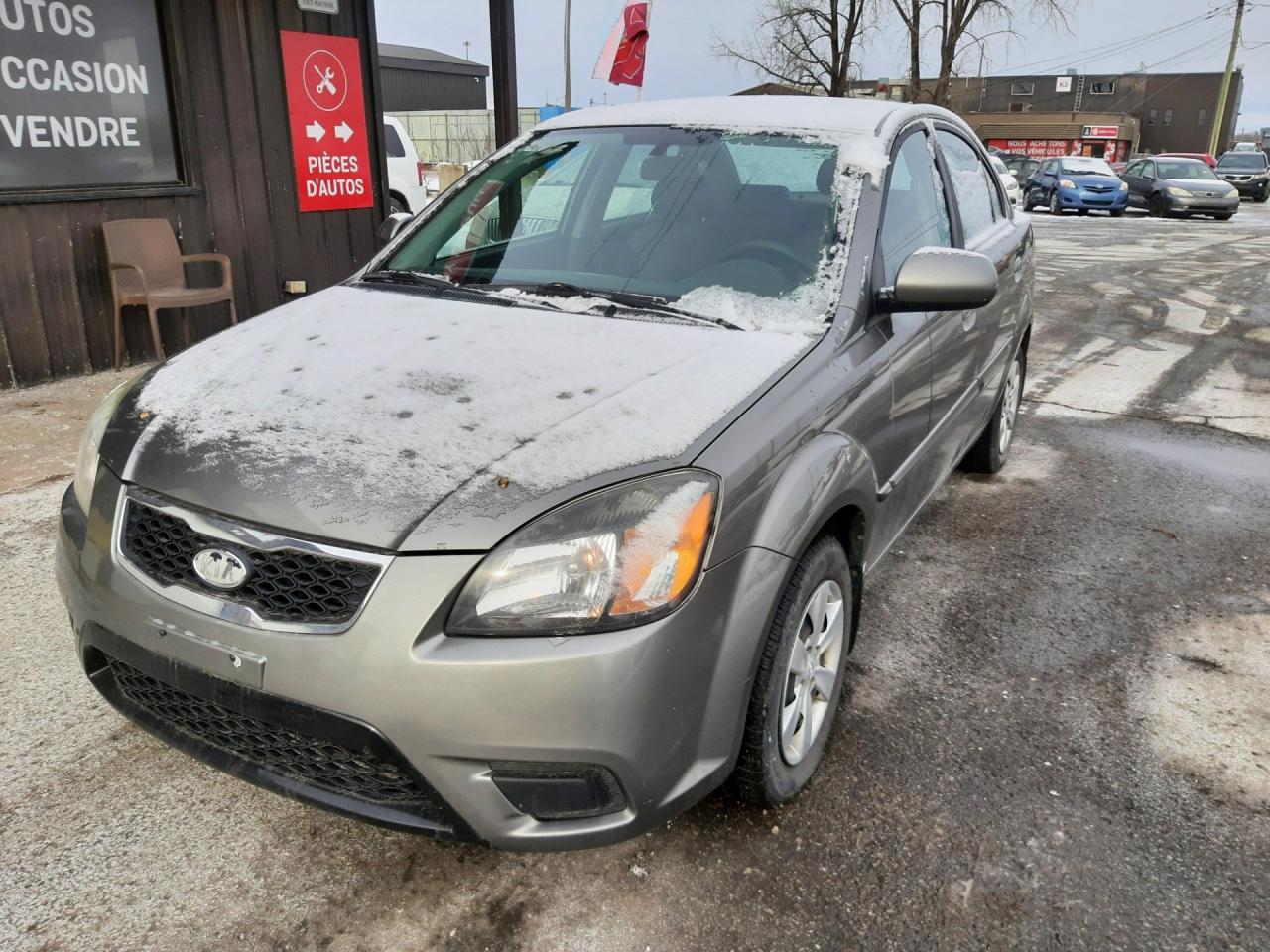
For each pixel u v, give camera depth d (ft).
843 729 8.54
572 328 7.93
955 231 11.30
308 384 7.06
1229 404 19.67
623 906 6.53
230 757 6.32
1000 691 9.24
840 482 7.09
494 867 6.86
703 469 6.07
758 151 9.59
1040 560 12.23
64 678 8.96
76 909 6.39
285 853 6.95
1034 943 6.32
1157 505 14.20
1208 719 8.87
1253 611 11.00
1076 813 7.55
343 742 5.61
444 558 5.52
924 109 11.24
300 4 21.43
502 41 23.57
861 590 8.34
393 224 11.65
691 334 7.77
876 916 6.51
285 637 5.61
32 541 11.69
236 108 20.67
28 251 17.63
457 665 5.38
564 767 5.63
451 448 6.09
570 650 5.46
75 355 18.76
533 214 10.06
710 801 7.52
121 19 18.34
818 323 7.93
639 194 9.61
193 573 6.01
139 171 19.21
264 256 21.98
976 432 13.12
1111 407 19.49
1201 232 58.85
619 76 28.76
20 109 17.11
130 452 6.69
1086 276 38.34
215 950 6.12
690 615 5.80
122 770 7.77
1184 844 7.25
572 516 5.67
